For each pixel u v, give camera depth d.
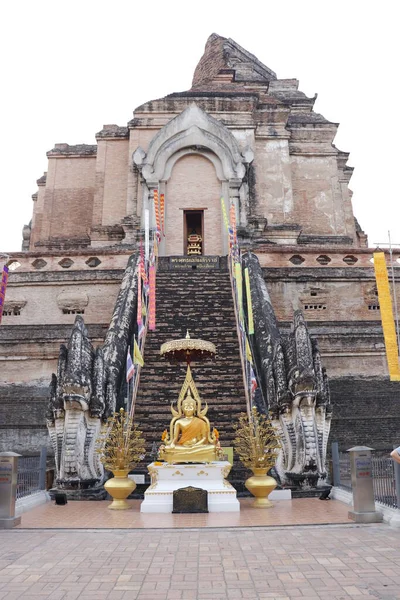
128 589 5.57
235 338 16.98
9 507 8.81
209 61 36.06
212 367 15.77
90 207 30.27
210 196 26.42
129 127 28.41
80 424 12.10
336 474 12.12
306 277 21.19
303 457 11.90
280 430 12.61
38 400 17.02
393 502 9.36
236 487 12.12
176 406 14.36
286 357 13.12
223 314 18.38
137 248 22.64
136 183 27.58
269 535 7.99
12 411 16.91
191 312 18.48
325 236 28.30
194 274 21.39
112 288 21.36
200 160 26.94
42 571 6.22
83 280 21.31
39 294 21.39
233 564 6.42
